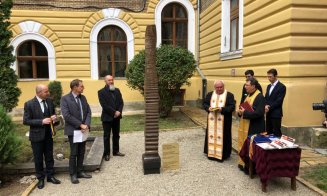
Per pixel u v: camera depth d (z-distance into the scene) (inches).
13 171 225.0
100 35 568.4
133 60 445.4
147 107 225.8
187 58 431.5
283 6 286.2
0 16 382.9
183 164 245.8
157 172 226.1
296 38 278.4
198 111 500.7
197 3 577.0
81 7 549.6
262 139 202.8
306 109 282.2
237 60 396.5
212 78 503.8
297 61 280.7
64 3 544.7
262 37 328.5
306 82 282.7
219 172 226.1
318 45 281.6
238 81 393.1
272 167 185.8
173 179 214.5
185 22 591.2
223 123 247.8
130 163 251.4
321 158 241.8
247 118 218.8
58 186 206.7
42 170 206.1
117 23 565.0
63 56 550.6
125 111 530.9
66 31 548.7
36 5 536.1
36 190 200.4
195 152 279.3
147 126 225.5
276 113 257.0
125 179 216.7
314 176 206.4
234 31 431.8
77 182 211.0
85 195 192.2
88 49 557.9
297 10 276.1
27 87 541.0
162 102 446.6
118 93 267.7
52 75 550.3
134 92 571.2
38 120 199.2
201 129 374.9
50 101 211.2
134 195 190.7
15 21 530.0
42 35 541.6
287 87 280.7
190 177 217.5
